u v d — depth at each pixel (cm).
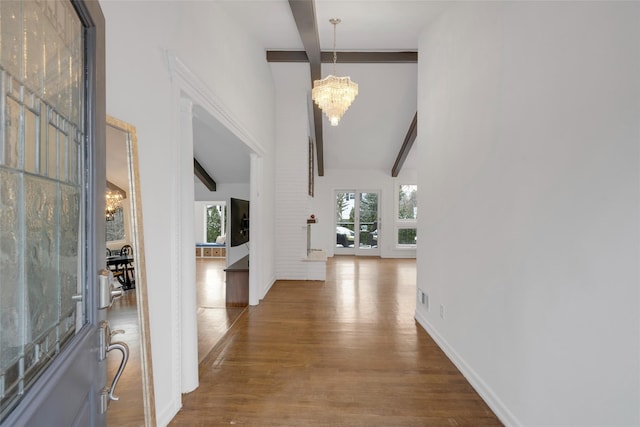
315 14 334
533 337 168
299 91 558
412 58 443
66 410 71
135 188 158
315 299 462
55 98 81
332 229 912
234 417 200
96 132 92
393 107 600
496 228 205
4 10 61
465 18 255
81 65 90
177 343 205
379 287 534
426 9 317
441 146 304
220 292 532
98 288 92
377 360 274
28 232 70
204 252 904
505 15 197
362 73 507
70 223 88
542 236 162
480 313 225
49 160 78
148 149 175
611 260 123
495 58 208
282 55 457
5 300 63
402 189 906
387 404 213
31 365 70
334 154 816
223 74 291
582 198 137
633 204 114
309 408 209
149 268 177
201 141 570
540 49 165
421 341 313
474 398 221
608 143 124
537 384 165
